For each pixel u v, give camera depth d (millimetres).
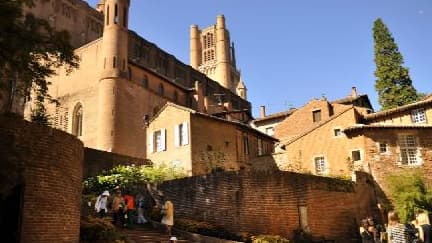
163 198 26812
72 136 15555
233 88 122750
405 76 52844
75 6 67875
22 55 12984
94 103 52094
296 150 37500
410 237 12969
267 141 45969
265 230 23906
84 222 17219
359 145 32094
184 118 38844
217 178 25219
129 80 52938
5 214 12797
